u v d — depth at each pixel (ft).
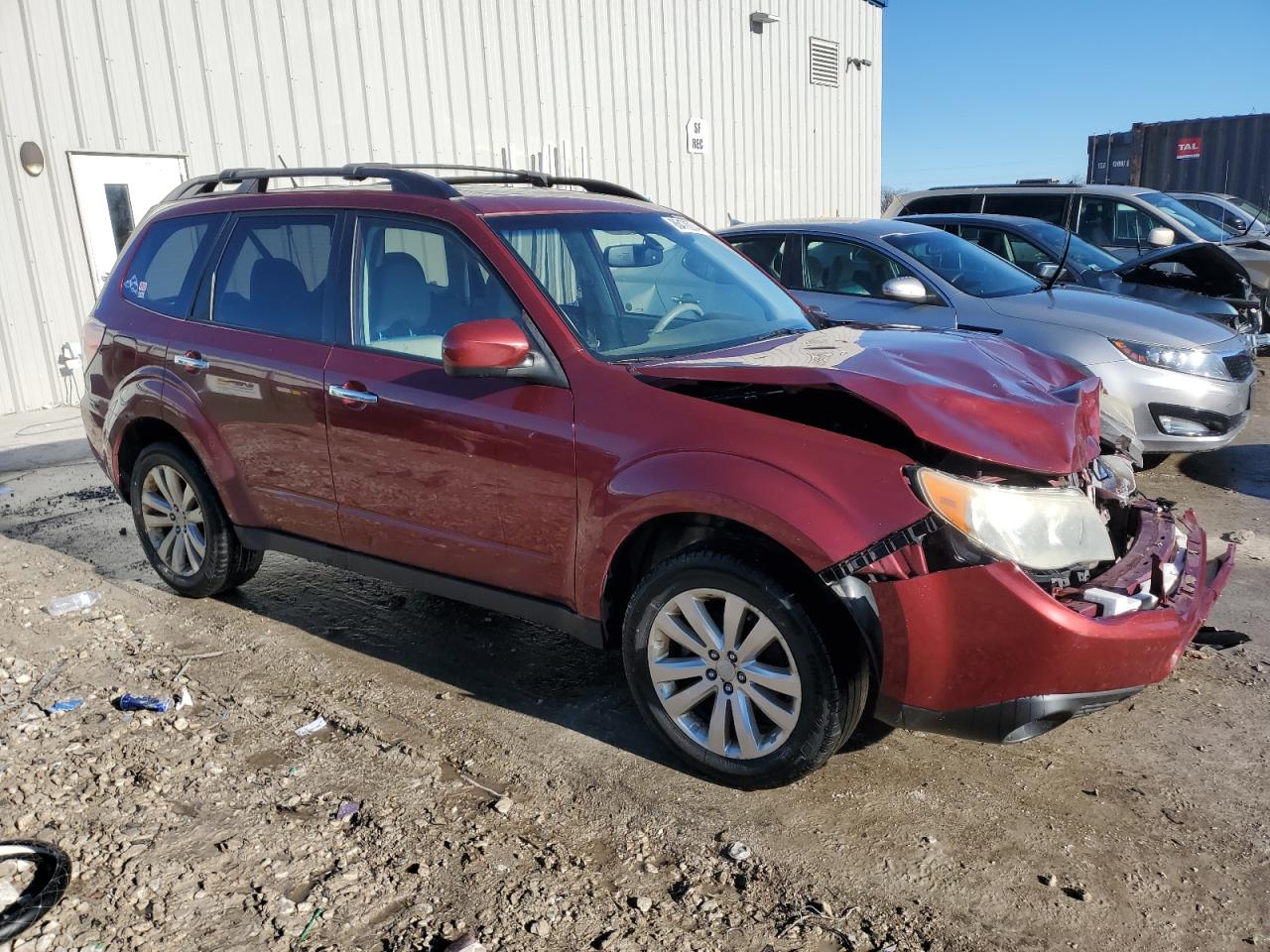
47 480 24.17
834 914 8.76
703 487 10.01
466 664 13.76
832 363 10.79
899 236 24.30
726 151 53.01
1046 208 39.29
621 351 11.65
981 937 8.48
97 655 14.11
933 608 9.32
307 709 12.47
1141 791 10.57
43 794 10.60
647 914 8.77
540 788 10.71
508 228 12.37
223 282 14.90
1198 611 10.34
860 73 63.00
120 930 8.59
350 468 13.15
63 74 30.22
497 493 11.73
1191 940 8.43
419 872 9.32
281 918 8.70
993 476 9.77
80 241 31.27
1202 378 21.09
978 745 11.54
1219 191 61.00
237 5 33.55
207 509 15.30
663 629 10.76
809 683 9.82
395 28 37.68
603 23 45.24
